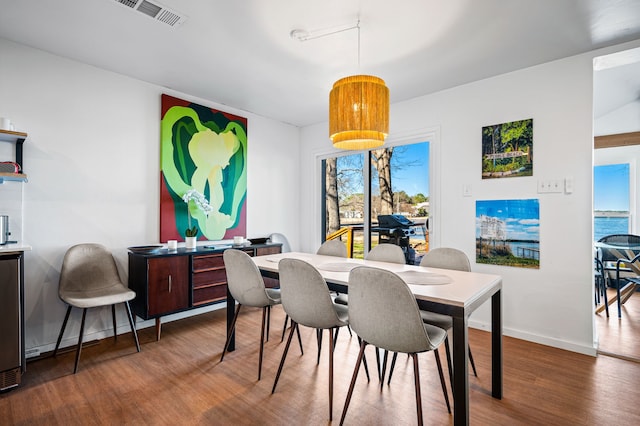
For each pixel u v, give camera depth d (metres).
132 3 2.04
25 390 2.03
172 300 2.95
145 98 3.24
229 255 2.33
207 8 2.07
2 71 2.46
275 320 3.42
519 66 2.90
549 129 2.81
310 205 4.79
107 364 2.39
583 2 1.99
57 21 2.23
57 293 2.69
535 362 2.45
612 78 3.60
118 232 3.05
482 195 3.17
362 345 1.67
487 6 2.04
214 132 3.79
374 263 2.61
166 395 1.98
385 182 4.05
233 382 2.13
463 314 1.47
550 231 2.80
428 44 2.52
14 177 2.27
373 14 2.13
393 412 1.82
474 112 3.22
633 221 4.61
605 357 2.54
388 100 2.10
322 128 4.65
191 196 3.46
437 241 3.46
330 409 1.75
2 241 2.22
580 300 2.67
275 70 2.99
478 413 1.80
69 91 2.77
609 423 1.71
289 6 2.05
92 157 2.89
